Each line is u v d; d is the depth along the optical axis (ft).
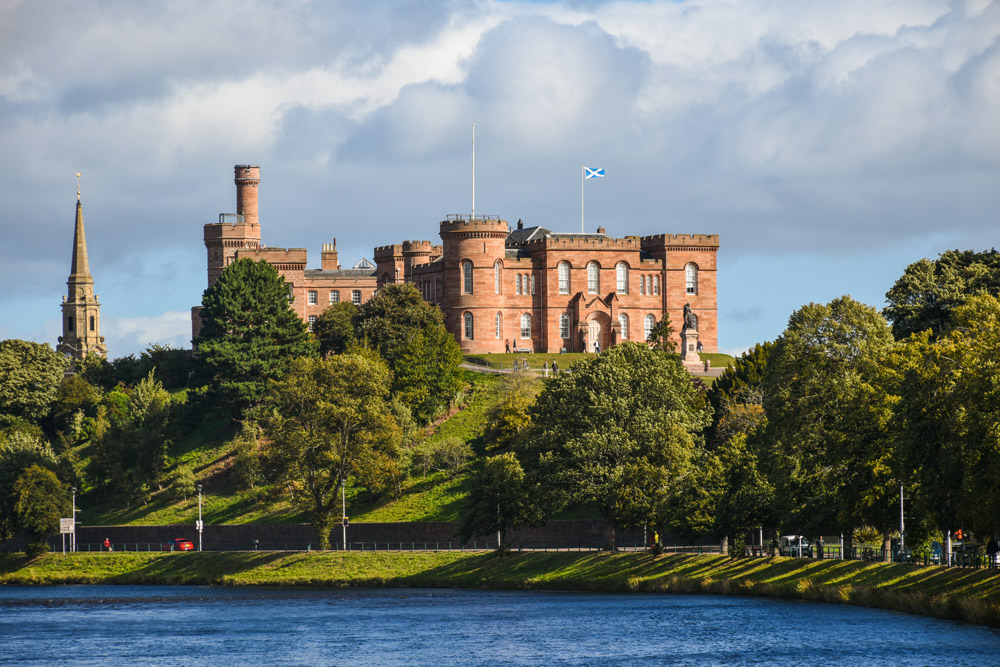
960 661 563.07
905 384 631.56
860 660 575.38
